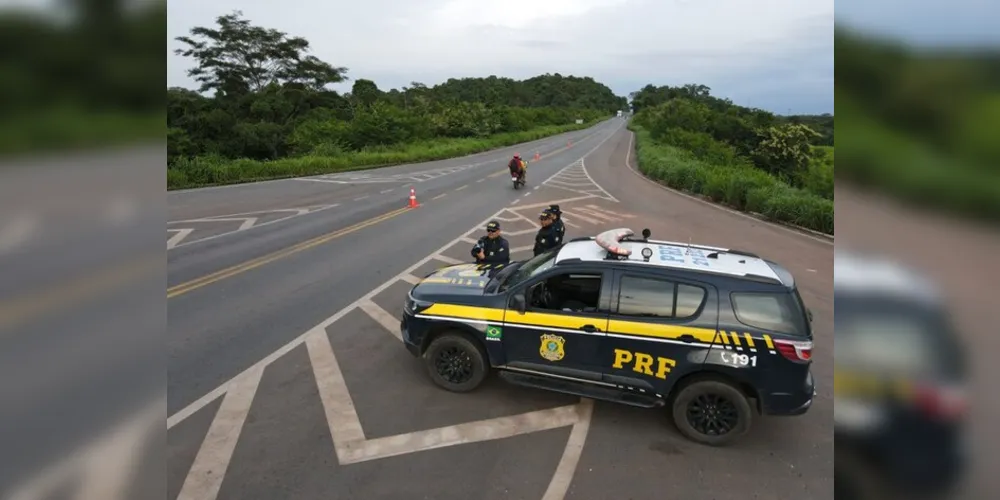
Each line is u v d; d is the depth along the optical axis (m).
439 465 4.82
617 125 122.94
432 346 6.01
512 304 5.80
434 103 74.44
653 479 4.74
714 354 5.14
